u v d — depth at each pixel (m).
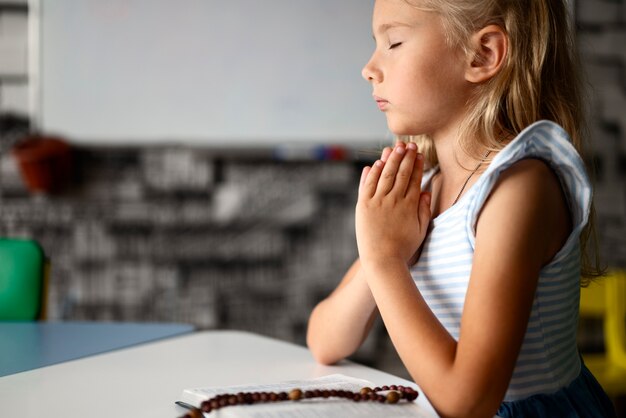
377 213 0.83
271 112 2.63
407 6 0.84
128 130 2.61
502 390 0.68
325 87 2.63
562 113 0.88
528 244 0.72
